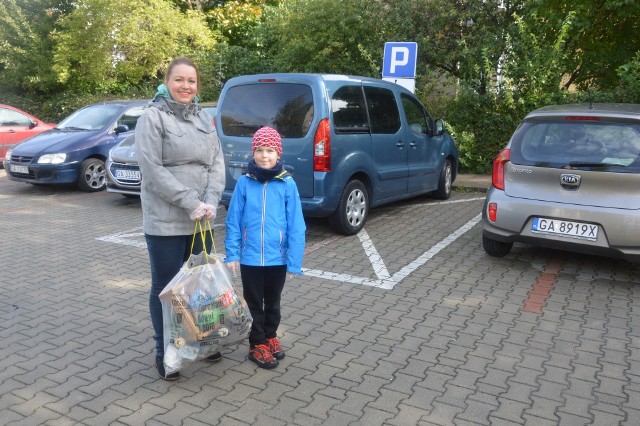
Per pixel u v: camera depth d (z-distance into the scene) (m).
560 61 11.29
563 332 4.39
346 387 3.58
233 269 3.68
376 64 13.39
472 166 11.75
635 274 5.74
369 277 5.64
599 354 4.04
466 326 4.50
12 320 4.61
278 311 3.93
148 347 4.14
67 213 8.68
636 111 5.49
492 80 11.47
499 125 11.35
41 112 20.08
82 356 3.99
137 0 17.91
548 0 11.54
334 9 13.70
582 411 3.32
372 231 7.40
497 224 5.75
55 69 18.25
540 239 5.50
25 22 19.44
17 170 10.23
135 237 7.21
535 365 3.88
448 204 9.12
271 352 3.92
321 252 6.46
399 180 7.99
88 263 6.12
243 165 7.00
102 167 10.59
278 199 3.71
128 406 3.36
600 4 11.71
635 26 12.23
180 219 3.48
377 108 7.59
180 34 18.70
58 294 5.20
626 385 3.62
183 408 3.34
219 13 22.34
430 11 12.80
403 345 4.16
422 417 3.25
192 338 3.39
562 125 5.57
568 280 5.56
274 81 6.88
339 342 4.21
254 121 6.95
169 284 3.42
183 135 3.39
